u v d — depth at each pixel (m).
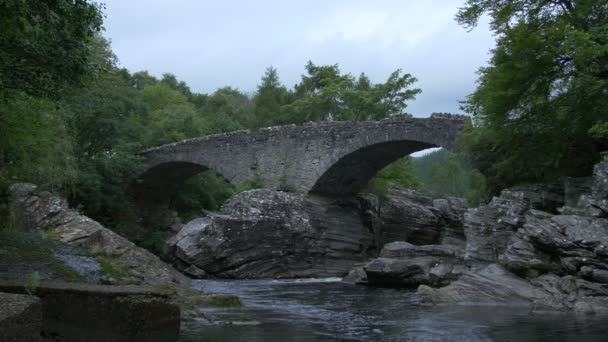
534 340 9.62
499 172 22.02
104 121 36.03
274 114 58.31
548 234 15.88
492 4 20.47
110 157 38.66
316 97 47.34
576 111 18.38
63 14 10.45
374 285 22.50
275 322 11.96
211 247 27.44
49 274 12.16
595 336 9.93
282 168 33.94
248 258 28.25
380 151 30.97
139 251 18.62
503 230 18.34
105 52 34.59
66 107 29.20
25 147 17.84
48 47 10.42
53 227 18.75
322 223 31.86
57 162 23.75
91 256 15.58
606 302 13.81
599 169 15.98
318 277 30.17
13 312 4.91
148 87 72.00
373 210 37.41
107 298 7.36
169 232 42.50
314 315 13.35
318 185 32.66
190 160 38.69
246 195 30.36
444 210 42.25
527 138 20.05
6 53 10.19
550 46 17.66
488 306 14.78
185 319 11.33
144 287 8.20
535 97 19.17
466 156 24.34
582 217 15.73
